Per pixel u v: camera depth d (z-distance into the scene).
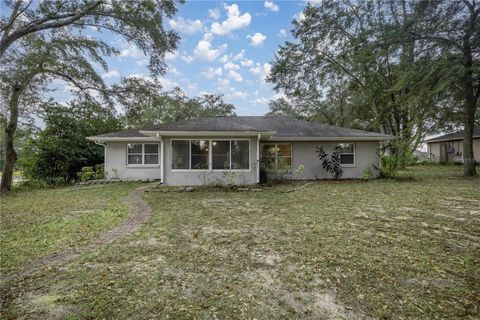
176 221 5.82
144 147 14.47
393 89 14.42
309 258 3.76
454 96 14.21
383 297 2.76
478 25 11.54
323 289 2.93
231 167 11.38
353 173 14.27
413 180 12.88
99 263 3.67
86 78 12.06
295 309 2.57
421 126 16.27
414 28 12.76
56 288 3.00
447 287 2.94
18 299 2.79
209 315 2.49
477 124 22.11
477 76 12.78
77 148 15.01
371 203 7.52
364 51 15.40
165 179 11.23
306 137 13.32
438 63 12.02
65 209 7.29
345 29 18.83
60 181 14.62
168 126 11.45
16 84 11.11
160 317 2.46
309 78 22.00
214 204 7.68
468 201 7.66
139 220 5.96
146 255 3.92
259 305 2.64
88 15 7.88
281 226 5.36
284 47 21.44
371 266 3.48
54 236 4.89
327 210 6.71
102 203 8.09
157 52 9.45
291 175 14.02
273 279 3.17
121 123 17.34
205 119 13.10
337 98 28.00
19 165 14.23
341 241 4.44
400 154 15.45
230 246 4.27
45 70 11.50
